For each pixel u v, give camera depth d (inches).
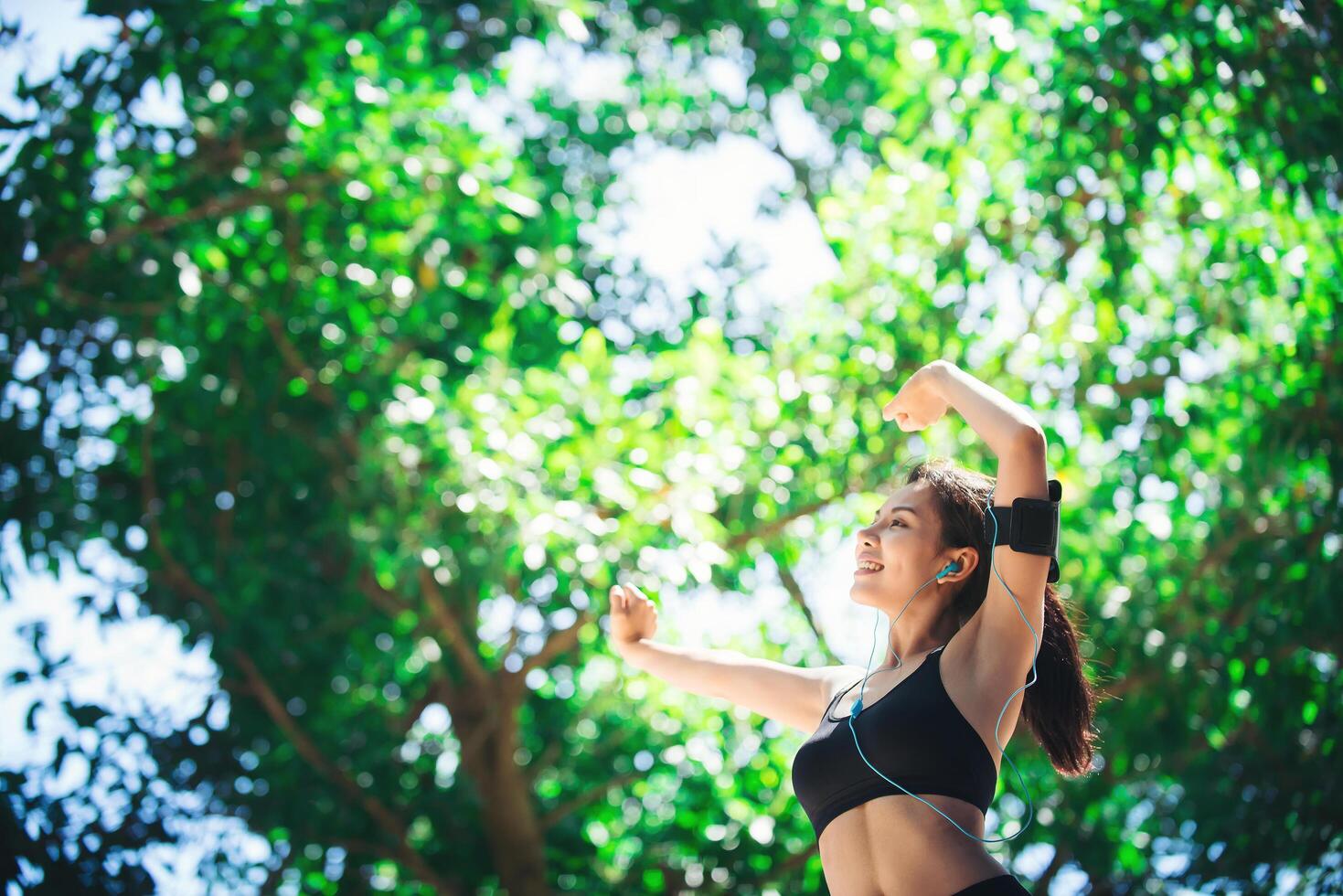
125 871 281.6
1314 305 271.9
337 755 323.9
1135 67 249.6
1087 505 312.8
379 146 284.0
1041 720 94.2
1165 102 248.8
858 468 296.0
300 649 316.8
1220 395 298.7
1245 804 293.0
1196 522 309.4
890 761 82.9
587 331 347.6
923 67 298.7
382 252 293.6
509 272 315.6
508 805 324.8
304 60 282.7
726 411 288.7
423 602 318.0
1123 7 254.4
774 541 309.1
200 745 314.8
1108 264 269.9
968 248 289.9
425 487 281.9
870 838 82.8
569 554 261.0
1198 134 273.4
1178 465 313.6
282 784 314.7
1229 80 240.4
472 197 289.6
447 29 339.3
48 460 287.4
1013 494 85.4
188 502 308.0
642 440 276.5
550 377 286.0
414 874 327.3
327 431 295.1
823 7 370.9
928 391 92.4
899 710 84.2
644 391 326.6
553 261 316.5
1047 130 272.8
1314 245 272.4
